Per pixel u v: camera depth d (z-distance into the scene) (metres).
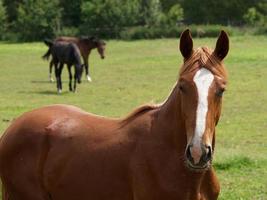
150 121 5.82
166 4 85.19
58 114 6.48
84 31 64.56
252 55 37.25
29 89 25.80
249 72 29.36
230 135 15.29
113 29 63.09
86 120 6.35
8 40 65.06
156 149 5.60
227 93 22.88
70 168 6.04
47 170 6.18
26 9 67.00
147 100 21.89
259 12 77.50
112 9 65.50
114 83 27.33
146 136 5.72
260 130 15.93
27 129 6.38
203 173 5.45
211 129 5.12
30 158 6.28
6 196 6.59
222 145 13.98
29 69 34.59
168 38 58.31
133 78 28.97
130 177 5.70
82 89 25.58
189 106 5.12
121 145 5.84
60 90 24.47
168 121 5.63
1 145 6.53
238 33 57.66
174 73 30.42
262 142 14.39
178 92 5.50
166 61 36.28
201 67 5.21
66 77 30.83
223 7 83.44
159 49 45.75
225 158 11.64
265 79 26.78
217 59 5.33
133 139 5.80
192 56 5.33
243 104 20.39
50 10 66.12
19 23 67.00
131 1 66.56
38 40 65.50
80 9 71.00
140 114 6.02
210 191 5.72
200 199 5.61
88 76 28.81
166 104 5.74
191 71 5.21
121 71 32.25
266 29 58.50
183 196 5.48
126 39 59.81
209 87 5.10
